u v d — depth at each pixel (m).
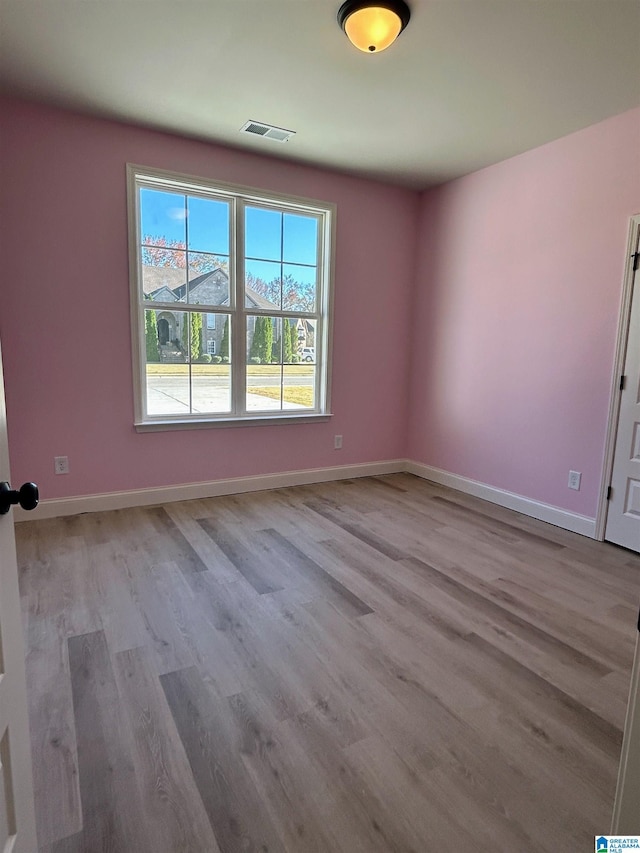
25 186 3.08
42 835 1.22
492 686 1.80
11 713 0.87
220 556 2.86
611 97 2.80
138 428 3.60
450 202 4.29
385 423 4.80
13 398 3.20
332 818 1.28
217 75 2.67
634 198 2.96
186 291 3.74
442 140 3.43
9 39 2.36
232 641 2.05
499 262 3.87
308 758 1.47
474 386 4.15
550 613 2.32
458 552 3.00
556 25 2.18
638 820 0.65
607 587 2.59
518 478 3.80
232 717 1.63
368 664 1.92
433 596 2.46
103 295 3.38
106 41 2.38
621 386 3.09
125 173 3.34
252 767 1.43
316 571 2.70
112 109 3.09
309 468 4.43
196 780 1.39
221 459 3.99
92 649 1.97
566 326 3.40
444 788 1.38
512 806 1.33
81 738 1.52
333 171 4.10
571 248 3.33
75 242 3.26
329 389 4.41
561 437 3.47
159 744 1.51
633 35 2.24
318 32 2.28
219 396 3.97
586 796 1.36
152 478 3.73
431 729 1.59
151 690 1.74
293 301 4.21
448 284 4.36
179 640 2.04
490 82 2.66
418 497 4.11
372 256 4.45
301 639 2.07
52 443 3.35
